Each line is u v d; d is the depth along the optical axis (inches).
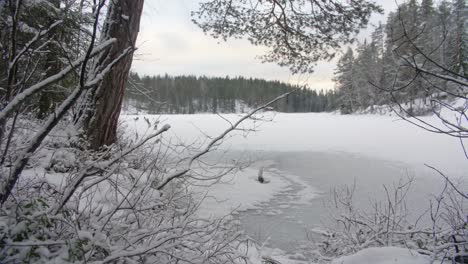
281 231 231.3
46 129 75.0
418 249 126.1
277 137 709.9
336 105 1946.4
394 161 456.4
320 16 319.0
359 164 451.5
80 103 220.8
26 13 172.1
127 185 120.1
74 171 98.2
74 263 68.3
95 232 79.4
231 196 294.7
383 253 113.4
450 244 98.2
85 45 239.6
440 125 764.0
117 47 213.6
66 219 78.6
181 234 90.9
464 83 80.3
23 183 104.7
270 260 137.4
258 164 468.4
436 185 337.1
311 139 689.6
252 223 244.8
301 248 202.4
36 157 131.3
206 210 240.4
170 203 109.3
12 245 65.0
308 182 385.1
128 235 87.4
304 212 275.9
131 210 97.6
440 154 476.4
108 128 223.0
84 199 115.7
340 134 773.3
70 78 265.3
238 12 338.0
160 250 80.3
